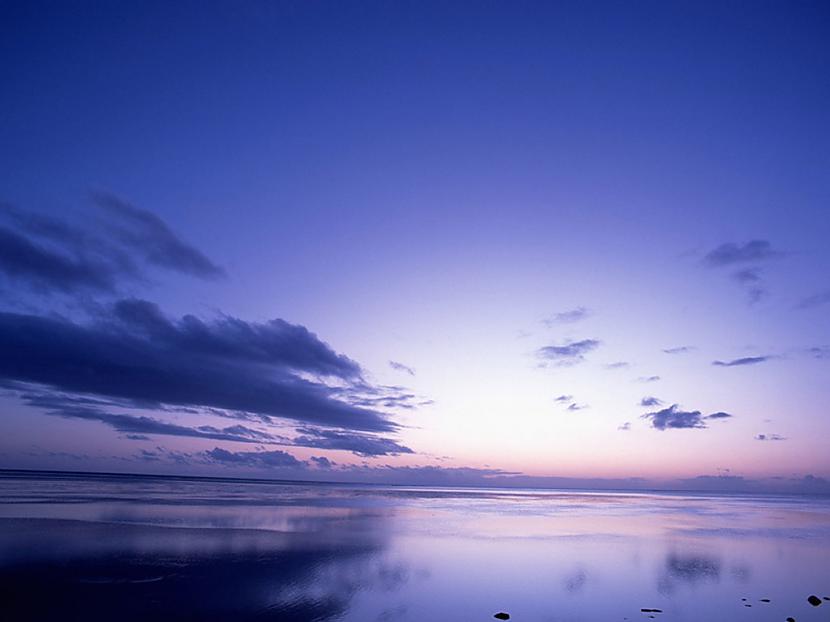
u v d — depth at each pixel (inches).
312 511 2544.3
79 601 800.9
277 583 955.3
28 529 1464.1
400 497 4864.7
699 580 1106.7
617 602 922.1
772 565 1296.8
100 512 2000.5
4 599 797.2
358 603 861.2
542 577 1103.0
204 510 2282.2
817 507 4569.4
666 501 5521.7
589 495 7667.3
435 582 1031.0
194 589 887.1
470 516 2608.3
